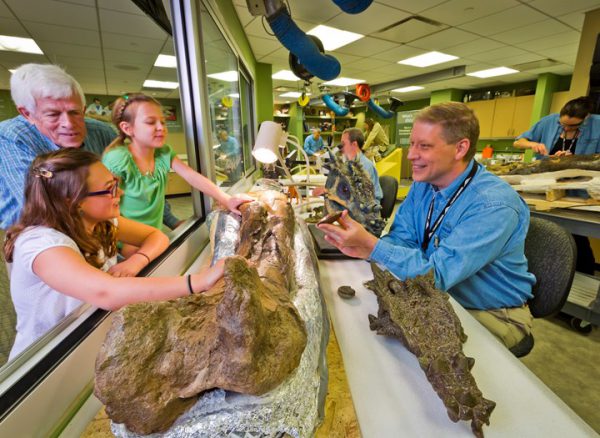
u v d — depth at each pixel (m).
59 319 0.73
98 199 0.69
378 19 3.11
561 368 1.67
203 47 1.54
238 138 2.96
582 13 3.01
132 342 0.40
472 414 0.52
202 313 0.48
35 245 0.60
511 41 3.84
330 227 0.94
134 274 0.83
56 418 0.53
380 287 0.84
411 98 8.57
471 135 0.95
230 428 0.43
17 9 2.21
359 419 0.57
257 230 0.90
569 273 1.01
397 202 5.23
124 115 1.10
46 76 0.83
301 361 0.51
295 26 1.94
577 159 1.92
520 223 0.98
